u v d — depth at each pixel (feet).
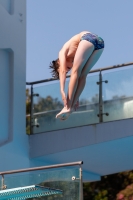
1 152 104.99
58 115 67.62
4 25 111.45
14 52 113.60
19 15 116.78
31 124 117.91
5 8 114.83
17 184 76.84
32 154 112.98
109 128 107.34
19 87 113.80
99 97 110.93
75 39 69.05
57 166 73.56
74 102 68.39
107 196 208.13
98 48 67.87
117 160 122.62
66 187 72.28
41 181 74.79
